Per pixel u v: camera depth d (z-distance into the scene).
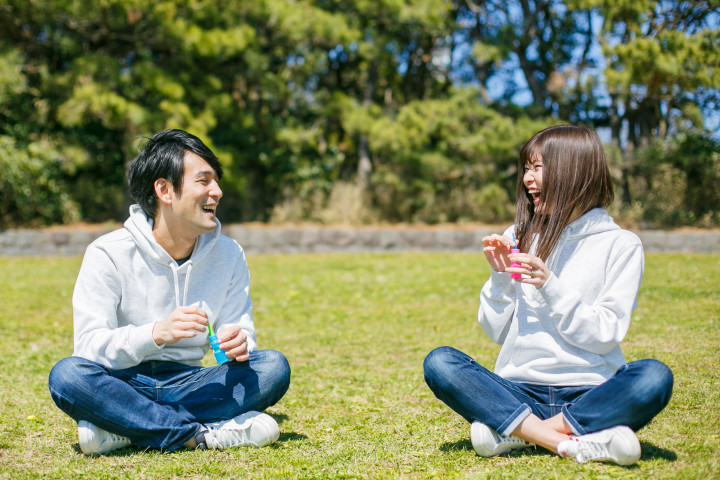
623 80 10.03
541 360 2.28
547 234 2.29
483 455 2.29
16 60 9.64
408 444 2.52
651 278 7.32
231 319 2.57
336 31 11.09
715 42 9.88
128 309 2.45
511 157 11.80
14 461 2.35
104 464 2.28
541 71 13.27
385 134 10.90
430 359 2.31
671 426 2.58
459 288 7.15
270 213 11.80
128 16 9.80
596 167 2.29
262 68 11.02
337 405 3.19
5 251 9.71
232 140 11.44
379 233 10.85
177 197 2.37
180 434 2.39
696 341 4.24
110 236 2.46
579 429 2.18
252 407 2.50
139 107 9.66
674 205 11.61
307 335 5.00
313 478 2.12
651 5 10.36
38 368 3.90
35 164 9.83
